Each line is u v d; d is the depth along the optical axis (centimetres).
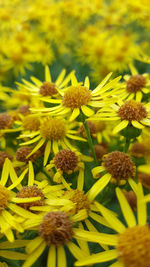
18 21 34
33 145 19
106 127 21
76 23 35
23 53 29
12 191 15
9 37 32
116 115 17
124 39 29
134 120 17
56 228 14
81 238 14
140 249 13
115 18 34
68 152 17
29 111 21
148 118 17
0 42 30
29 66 29
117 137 20
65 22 34
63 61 30
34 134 18
